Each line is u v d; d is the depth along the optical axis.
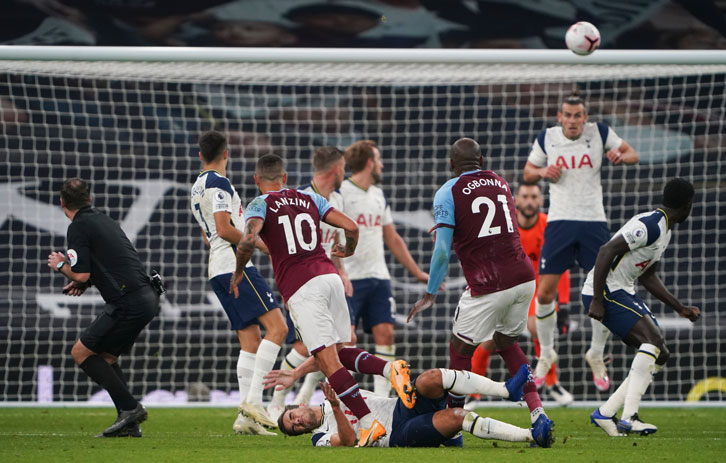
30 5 55.31
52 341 35.72
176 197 42.06
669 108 43.19
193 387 35.12
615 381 36.81
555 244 27.33
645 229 20.17
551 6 56.88
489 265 18.38
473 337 18.77
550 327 28.23
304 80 38.84
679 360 35.19
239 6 56.88
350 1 57.06
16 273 39.38
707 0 56.28
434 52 29.73
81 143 47.34
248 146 48.66
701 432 23.12
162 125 47.97
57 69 33.56
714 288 40.53
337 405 17.56
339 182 24.06
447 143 48.84
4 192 41.41
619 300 21.23
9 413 29.88
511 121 49.09
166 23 56.47
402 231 40.34
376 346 27.98
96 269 20.41
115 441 19.81
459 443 17.91
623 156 26.73
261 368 22.42
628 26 56.69
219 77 37.41
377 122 49.88
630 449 17.56
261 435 22.11
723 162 45.50
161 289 21.23
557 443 18.80
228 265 22.30
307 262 18.25
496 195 18.72
